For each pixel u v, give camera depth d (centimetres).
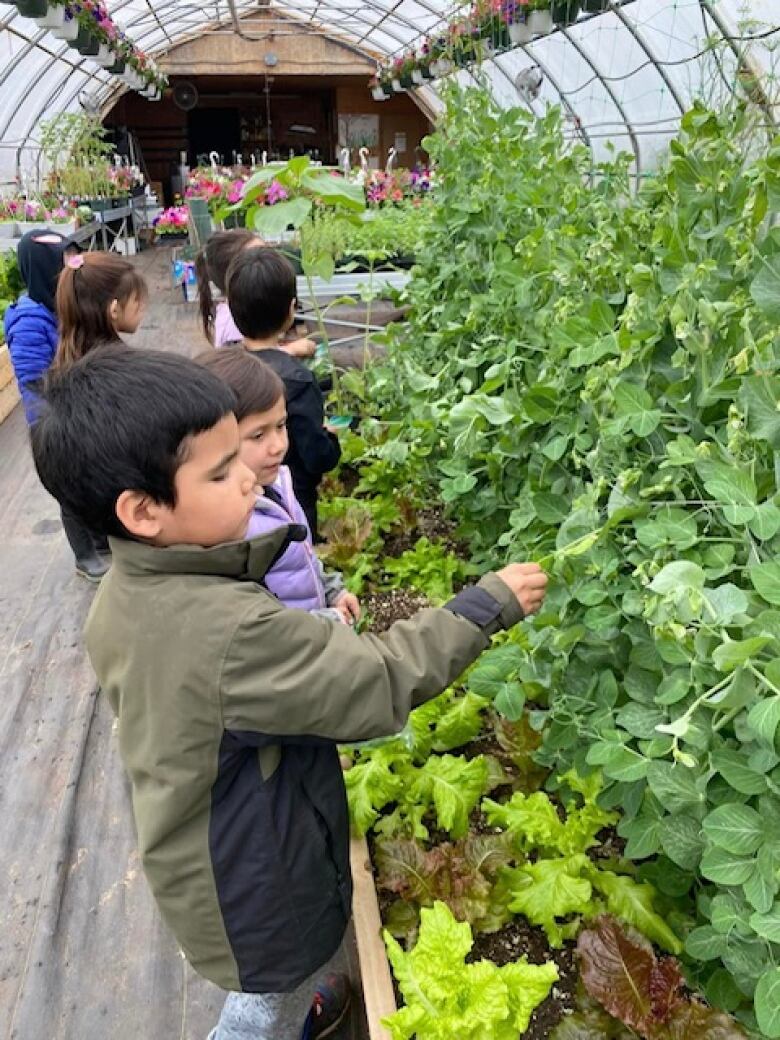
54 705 253
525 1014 125
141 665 96
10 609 305
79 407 90
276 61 1298
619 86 596
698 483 133
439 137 324
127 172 1206
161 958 174
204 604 93
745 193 147
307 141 1733
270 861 104
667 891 140
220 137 1734
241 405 143
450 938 129
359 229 466
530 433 190
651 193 200
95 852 201
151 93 1238
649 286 151
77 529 309
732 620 104
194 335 700
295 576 163
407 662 100
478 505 214
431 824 176
